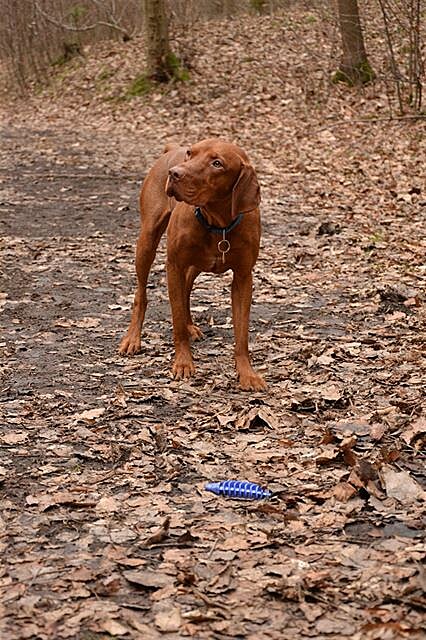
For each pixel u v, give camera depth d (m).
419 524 4.16
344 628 3.38
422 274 8.66
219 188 5.64
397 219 10.92
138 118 20.72
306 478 4.67
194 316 7.68
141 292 6.83
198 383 6.09
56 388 6.04
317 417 5.46
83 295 8.41
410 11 18.20
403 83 18.42
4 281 8.90
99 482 4.68
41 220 11.84
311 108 18.61
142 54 25.33
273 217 11.42
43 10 27.89
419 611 3.47
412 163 13.74
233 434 5.26
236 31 24.36
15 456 5.00
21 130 21.64
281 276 8.85
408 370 6.21
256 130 17.92
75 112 23.17
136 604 3.57
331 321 7.43
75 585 3.70
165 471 4.79
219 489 4.52
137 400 5.80
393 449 4.92
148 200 6.68
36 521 4.26
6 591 3.66
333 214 11.46
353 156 14.71
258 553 3.94
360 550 3.93
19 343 7.01
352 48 19.16
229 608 3.53
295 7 25.53
